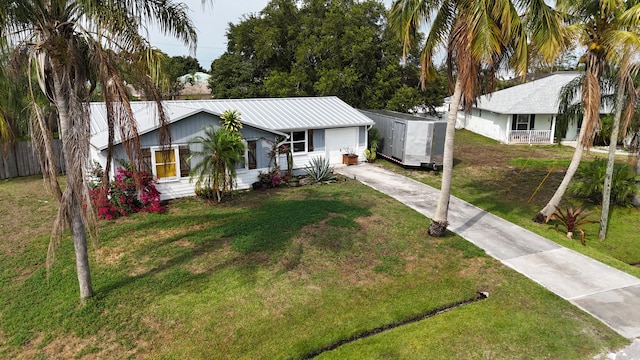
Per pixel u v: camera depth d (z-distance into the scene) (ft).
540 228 43.80
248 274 32.14
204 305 27.99
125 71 26.09
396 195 54.39
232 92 109.09
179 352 23.54
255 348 23.94
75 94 24.25
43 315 26.68
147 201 47.14
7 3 22.35
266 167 58.59
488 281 31.83
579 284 31.32
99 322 25.98
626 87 42.83
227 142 48.88
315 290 30.22
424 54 36.94
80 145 24.34
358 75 95.20
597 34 39.29
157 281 30.81
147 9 27.17
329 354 23.38
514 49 34.27
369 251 36.68
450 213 47.93
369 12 99.30
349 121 69.21
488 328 25.61
